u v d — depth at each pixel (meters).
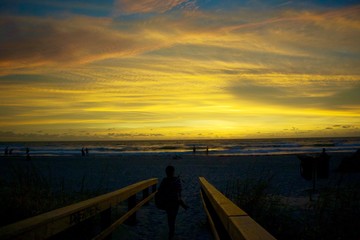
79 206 3.44
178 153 58.78
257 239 1.80
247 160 35.78
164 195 6.10
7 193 6.17
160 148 86.44
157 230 6.68
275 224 6.07
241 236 1.96
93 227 5.10
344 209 5.82
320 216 5.94
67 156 50.62
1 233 2.10
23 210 5.60
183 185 15.45
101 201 4.09
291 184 14.80
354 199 6.24
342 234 5.22
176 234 6.39
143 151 69.31
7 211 5.38
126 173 22.27
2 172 19.53
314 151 59.34
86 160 38.41
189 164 30.70
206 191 5.86
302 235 5.49
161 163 32.34
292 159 36.62
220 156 45.50
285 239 5.57
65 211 3.10
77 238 4.39
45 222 2.62
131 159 39.84
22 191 6.14
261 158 39.09
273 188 12.72
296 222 6.42
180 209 9.34
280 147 80.88
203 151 65.50
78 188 13.76
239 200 7.16
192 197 11.74
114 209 7.66
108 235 4.67
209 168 25.77
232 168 25.58
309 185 14.22
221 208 3.12
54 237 3.87
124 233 5.96
